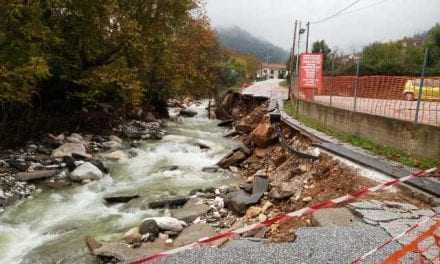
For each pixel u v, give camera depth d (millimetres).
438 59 22844
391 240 5098
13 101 14688
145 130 22375
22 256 7031
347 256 4727
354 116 12953
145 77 25781
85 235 7934
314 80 18156
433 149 8945
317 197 8430
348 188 8227
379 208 6492
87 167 12141
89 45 18453
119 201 10148
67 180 11711
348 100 15328
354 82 14891
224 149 17703
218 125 28359
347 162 9766
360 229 5590
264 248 5066
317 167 10422
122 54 19953
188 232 7492
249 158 14812
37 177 11344
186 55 34312
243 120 24469
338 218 6137
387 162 9453
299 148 13078
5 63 13320
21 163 12359
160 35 21031
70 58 18531
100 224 8578
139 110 26188
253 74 100500
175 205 9922
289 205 8836
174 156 16000
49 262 6754
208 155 16453
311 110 17922
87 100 19250
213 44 41844
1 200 9469
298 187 9727
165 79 28484
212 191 10961
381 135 11141
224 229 7875
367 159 9711
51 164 12906
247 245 5258
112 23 18734
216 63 42875
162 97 30156
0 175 10883
